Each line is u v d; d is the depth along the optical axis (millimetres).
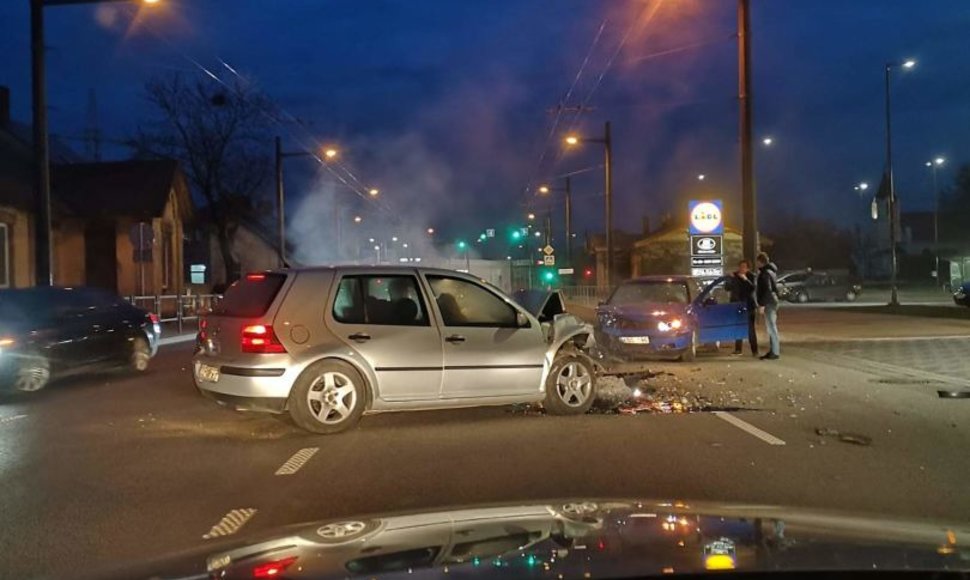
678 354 16172
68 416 11047
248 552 3211
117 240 35469
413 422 10008
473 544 3150
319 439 9062
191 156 44531
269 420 10289
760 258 16922
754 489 6812
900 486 6922
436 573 2754
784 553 2955
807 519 3582
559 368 10352
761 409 10758
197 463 8086
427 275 9812
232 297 9766
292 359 9008
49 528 6070
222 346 9328
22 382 12914
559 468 7605
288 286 9242
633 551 2990
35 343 13172
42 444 9164
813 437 8945
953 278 56312
